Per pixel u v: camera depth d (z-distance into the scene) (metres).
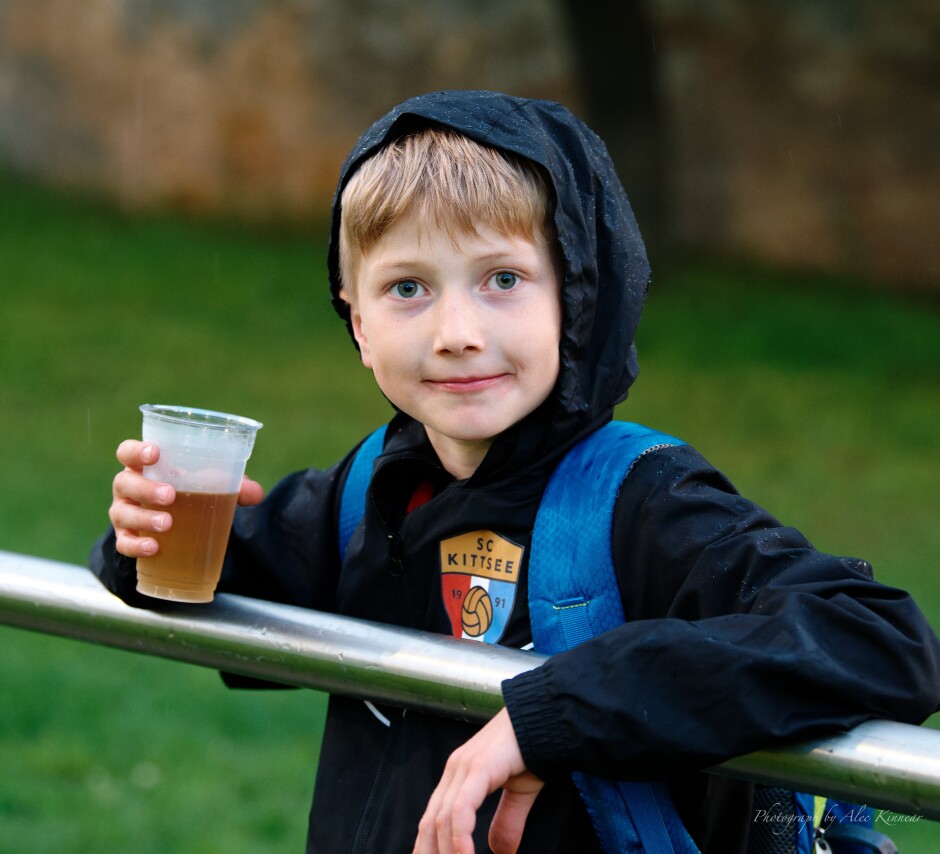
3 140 16.33
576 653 1.58
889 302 13.61
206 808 4.38
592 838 1.82
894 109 14.39
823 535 7.62
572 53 13.12
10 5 16.25
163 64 15.86
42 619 1.97
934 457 9.34
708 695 1.51
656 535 1.79
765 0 14.56
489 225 1.89
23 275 13.34
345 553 2.14
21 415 9.62
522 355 1.89
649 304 12.76
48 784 4.54
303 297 13.23
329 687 1.74
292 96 15.57
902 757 1.42
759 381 10.96
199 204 15.80
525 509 1.94
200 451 1.86
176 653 1.87
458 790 1.55
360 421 9.64
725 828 1.80
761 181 14.66
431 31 15.25
